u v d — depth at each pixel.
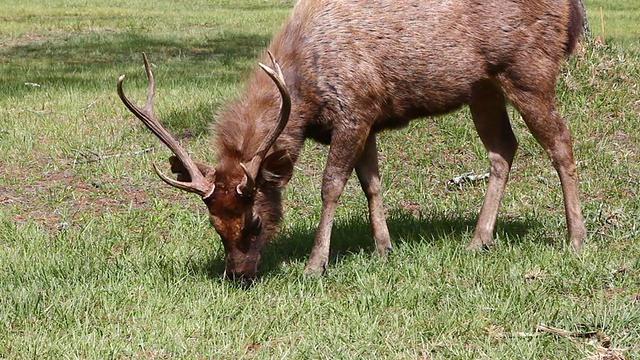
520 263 9.09
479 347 7.25
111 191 12.20
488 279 8.70
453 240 10.00
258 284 8.73
